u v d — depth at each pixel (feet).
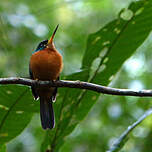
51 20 49.57
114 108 41.45
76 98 22.52
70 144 40.65
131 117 40.68
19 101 21.75
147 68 45.37
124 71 44.62
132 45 22.27
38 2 49.83
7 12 44.68
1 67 40.86
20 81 20.49
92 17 51.83
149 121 38.22
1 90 20.85
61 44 47.47
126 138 20.39
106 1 52.44
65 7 51.13
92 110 42.98
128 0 52.47
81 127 41.86
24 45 43.62
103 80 23.26
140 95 18.52
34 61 24.73
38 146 41.32
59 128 22.58
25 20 42.50
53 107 23.27
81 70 21.36
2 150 23.80
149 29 22.11
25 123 23.21
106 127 41.27
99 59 22.74
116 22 21.49
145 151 38.17
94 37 22.03
